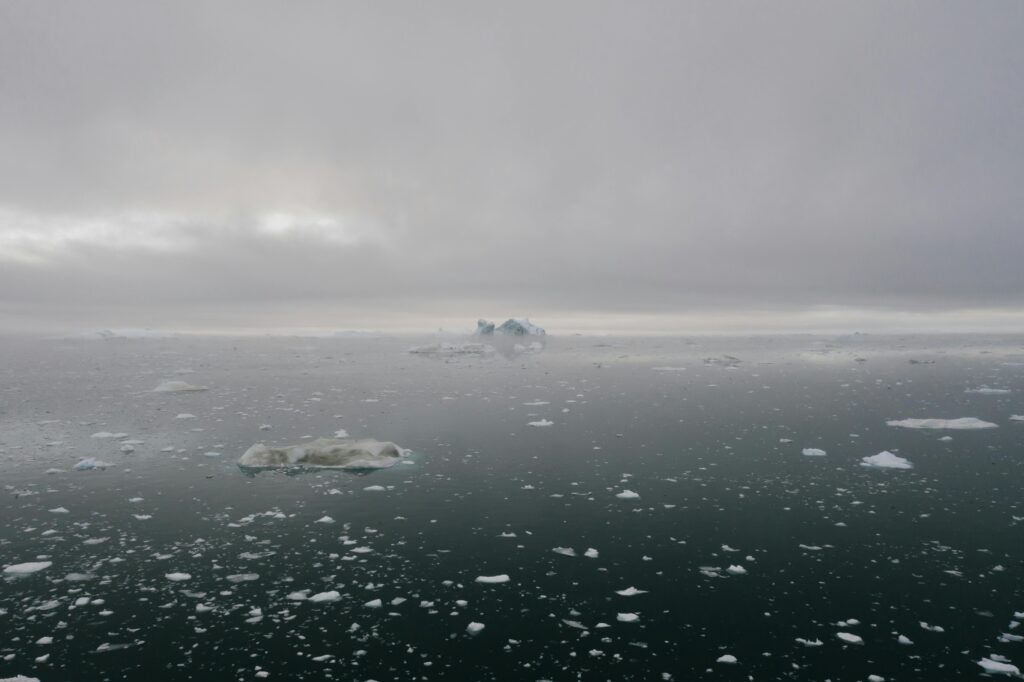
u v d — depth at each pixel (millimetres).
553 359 56375
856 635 10180
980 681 8992
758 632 10328
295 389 36594
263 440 23062
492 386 37812
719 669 9367
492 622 10672
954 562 12688
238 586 11883
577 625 10562
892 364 50812
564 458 20469
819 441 22625
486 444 22375
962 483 17469
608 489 17312
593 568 12609
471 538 14062
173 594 11578
